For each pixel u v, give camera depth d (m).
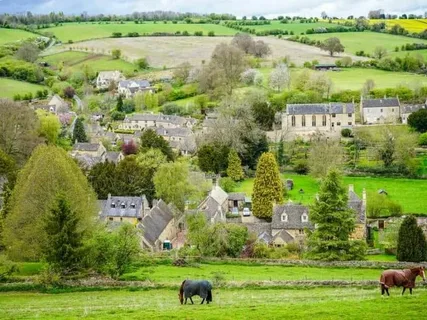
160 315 58.56
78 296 83.81
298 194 176.12
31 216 104.94
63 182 107.56
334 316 55.47
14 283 91.00
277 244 134.38
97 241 94.75
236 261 111.50
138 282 90.19
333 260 111.12
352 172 192.88
